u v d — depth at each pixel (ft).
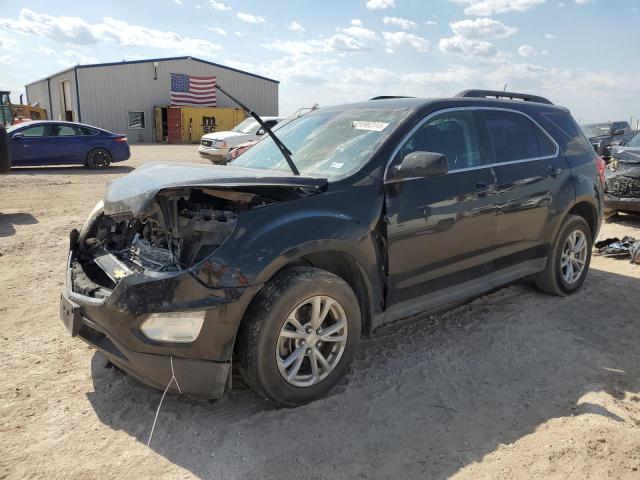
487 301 16.57
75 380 11.67
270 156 13.99
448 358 12.88
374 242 11.36
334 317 10.95
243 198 10.49
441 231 12.61
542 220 15.47
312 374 10.70
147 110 132.26
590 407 10.69
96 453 9.31
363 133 12.78
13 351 12.99
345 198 11.09
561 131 16.70
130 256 11.28
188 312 9.32
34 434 9.78
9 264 20.38
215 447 9.48
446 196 12.63
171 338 9.39
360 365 12.51
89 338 10.44
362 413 10.55
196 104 133.69
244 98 142.20
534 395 11.27
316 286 10.25
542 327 14.65
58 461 9.09
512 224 14.51
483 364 12.61
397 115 12.95
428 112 13.05
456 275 13.38
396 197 11.73
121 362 9.82
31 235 25.25
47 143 53.57
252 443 9.59
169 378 9.53
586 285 18.26
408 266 12.12
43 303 16.22
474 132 13.96
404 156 12.13
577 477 8.71
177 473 8.83
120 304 9.41
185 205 11.32
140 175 11.57
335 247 10.59
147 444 9.56
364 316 11.76
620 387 11.69
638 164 28.22
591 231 17.94
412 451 9.43
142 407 10.66
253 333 9.76
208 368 9.59
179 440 9.66
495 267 14.47
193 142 126.72
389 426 10.14
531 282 18.13
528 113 15.81
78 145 55.31
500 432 9.99
